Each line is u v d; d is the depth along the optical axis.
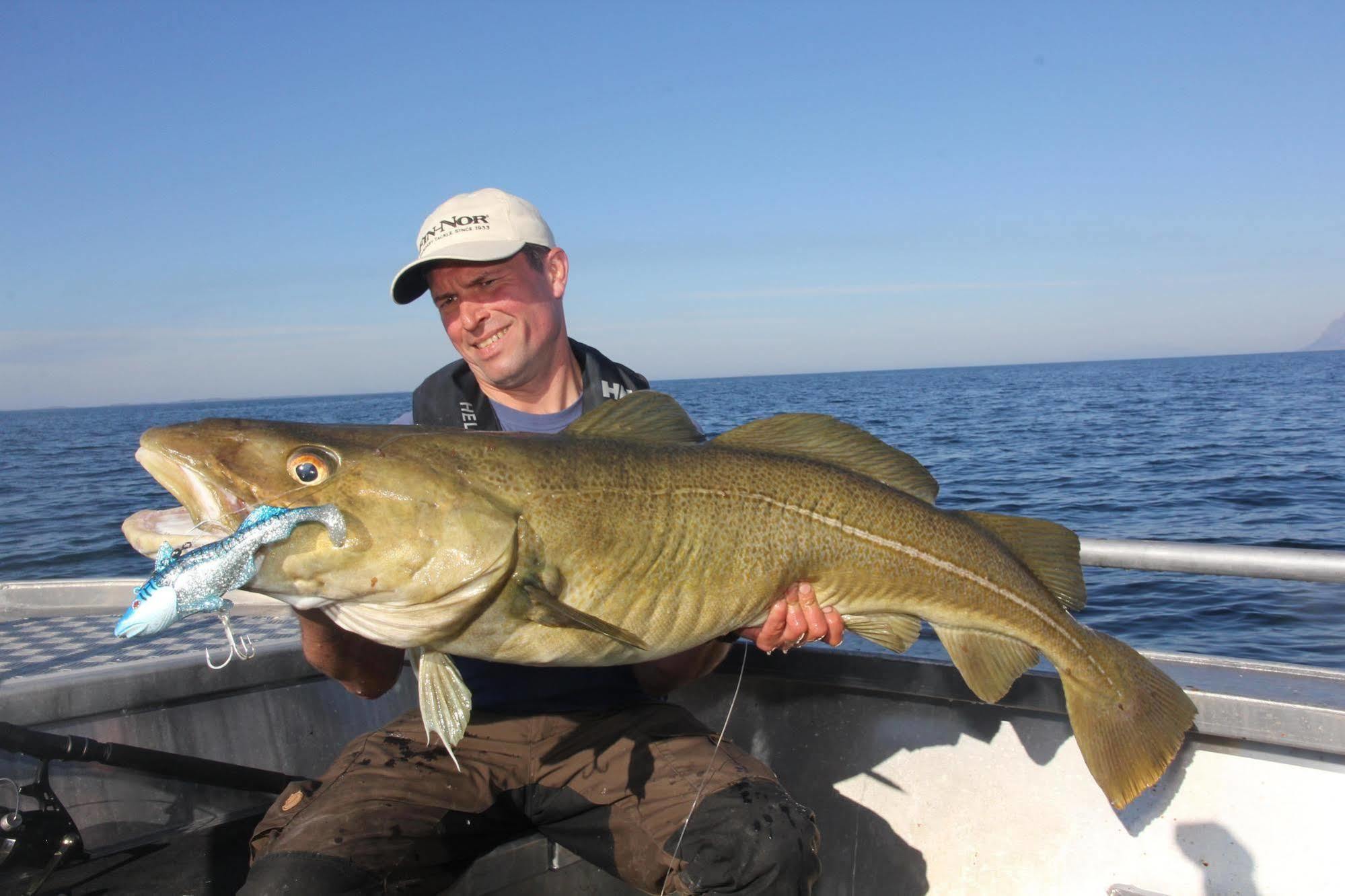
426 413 1.23
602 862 1.05
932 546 1.14
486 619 0.95
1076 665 1.13
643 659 1.03
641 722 1.09
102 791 1.12
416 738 1.06
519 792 1.08
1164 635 2.74
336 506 0.89
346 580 0.90
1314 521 4.22
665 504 1.02
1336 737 1.01
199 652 1.20
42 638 1.31
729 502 1.05
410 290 1.28
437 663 0.95
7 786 1.05
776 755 1.27
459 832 1.01
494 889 1.08
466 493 0.93
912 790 1.20
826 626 1.11
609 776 1.04
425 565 0.91
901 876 1.19
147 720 1.14
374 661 1.08
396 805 0.98
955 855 1.17
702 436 1.14
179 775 1.09
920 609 1.15
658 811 1.00
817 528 1.09
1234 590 3.14
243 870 1.07
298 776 1.25
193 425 0.92
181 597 0.81
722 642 1.16
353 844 0.92
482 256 1.15
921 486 1.19
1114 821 1.12
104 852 1.11
